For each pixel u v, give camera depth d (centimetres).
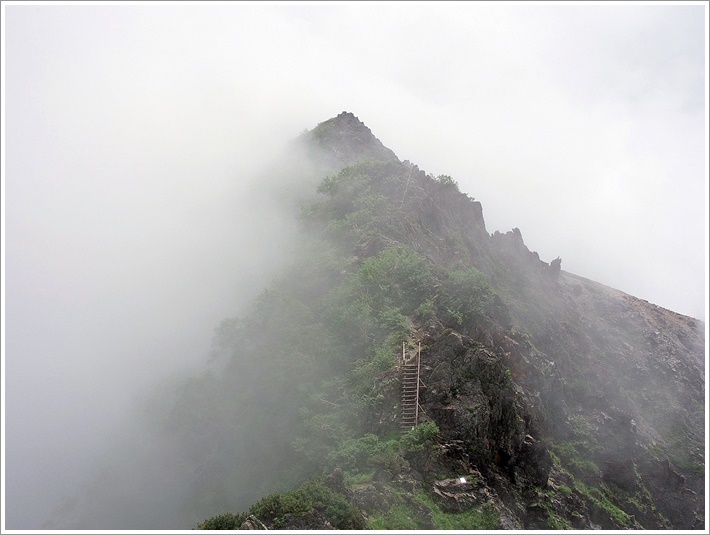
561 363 7144
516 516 4281
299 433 4944
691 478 7031
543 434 5400
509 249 9175
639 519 5806
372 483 3959
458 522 3934
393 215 7112
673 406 8194
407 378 4788
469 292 5575
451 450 4338
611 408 6669
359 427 4662
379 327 5447
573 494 5097
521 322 7119
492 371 4762
